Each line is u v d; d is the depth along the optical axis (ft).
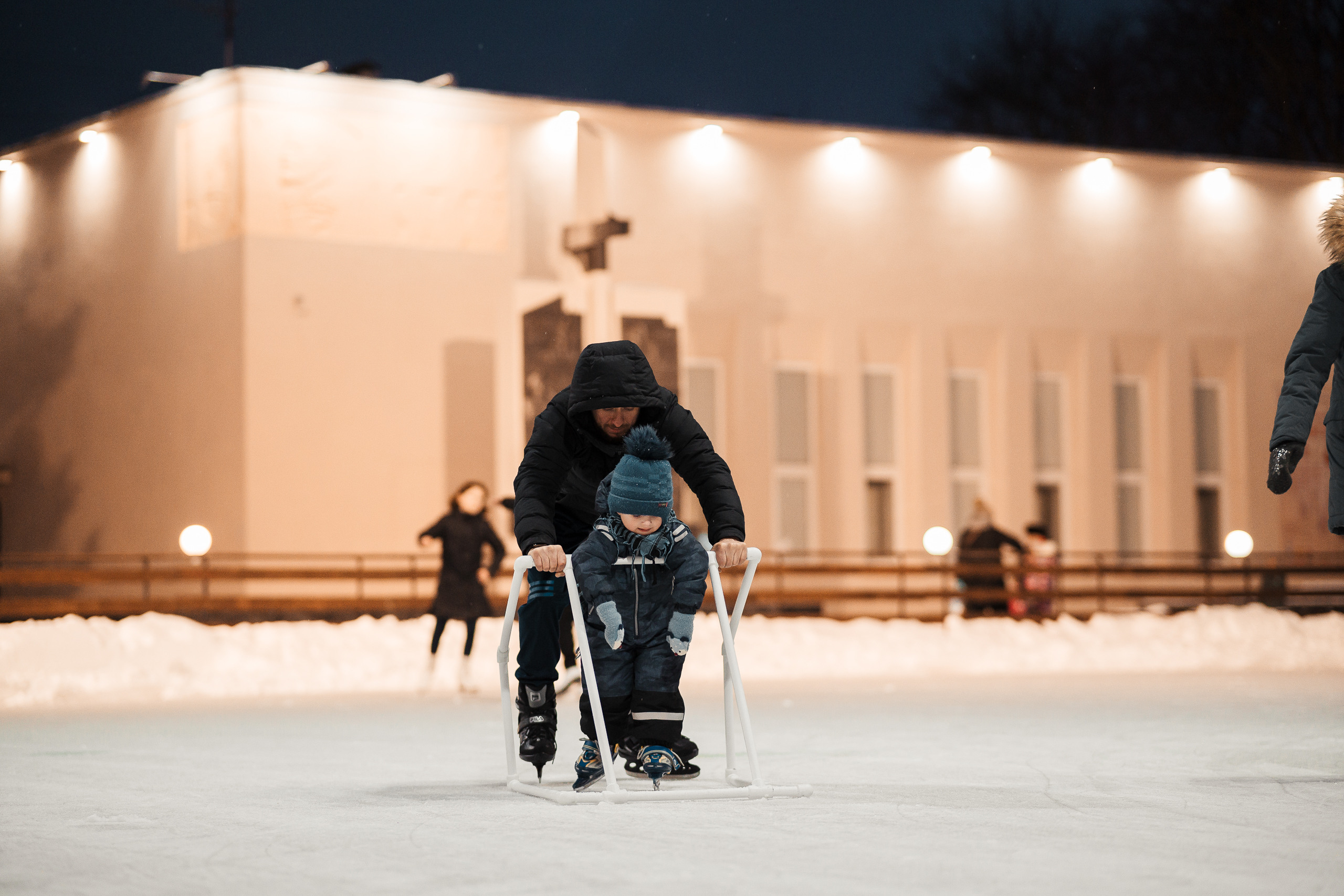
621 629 18.79
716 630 64.75
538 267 78.23
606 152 80.64
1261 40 122.11
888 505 88.84
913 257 88.43
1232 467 96.89
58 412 85.05
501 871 13.78
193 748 28.89
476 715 38.29
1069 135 137.39
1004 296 90.58
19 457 87.66
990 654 61.93
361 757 26.76
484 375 76.95
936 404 88.99
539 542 19.21
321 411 73.67
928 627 67.87
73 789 21.56
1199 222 95.66
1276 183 97.40
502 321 76.74
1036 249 91.50
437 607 47.96
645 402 19.75
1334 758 23.99
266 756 26.94
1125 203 93.81
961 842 15.28
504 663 20.74
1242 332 96.48
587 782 19.83
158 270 78.28
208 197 75.20
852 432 86.94
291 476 72.95
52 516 84.99
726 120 83.66
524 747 20.18
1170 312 94.68
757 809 17.88
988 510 78.54
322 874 13.85
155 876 13.99
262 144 73.26
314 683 52.16
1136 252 94.02
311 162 74.18
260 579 69.10
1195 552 94.99
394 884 13.24
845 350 86.63
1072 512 92.84
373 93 75.36
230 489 73.05
